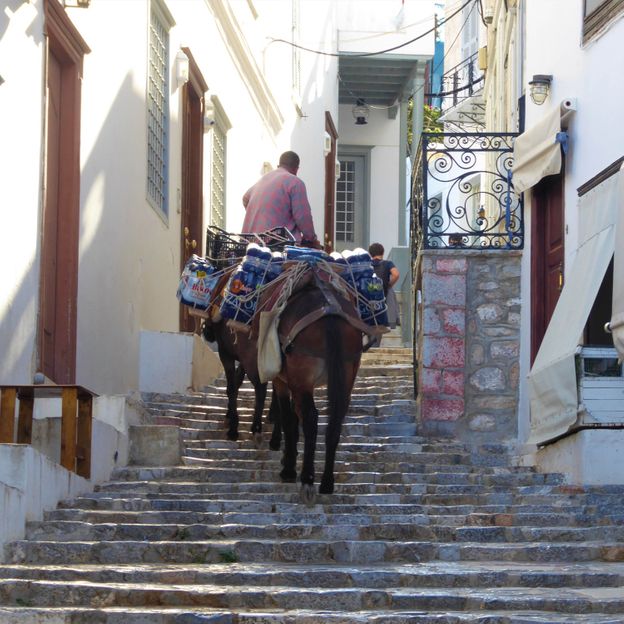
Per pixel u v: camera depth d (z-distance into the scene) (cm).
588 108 1191
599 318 1156
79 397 1033
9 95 1072
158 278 1591
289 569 794
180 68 1686
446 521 934
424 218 1359
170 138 1661
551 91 1301
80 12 1278
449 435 1320
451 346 1334
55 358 1231
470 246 1347
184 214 1753
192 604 735
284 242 1206
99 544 845
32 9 1123
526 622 670
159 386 1480
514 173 1324
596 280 1093
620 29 1123
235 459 1182
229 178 2033
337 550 845
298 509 968
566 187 1241
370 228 3181
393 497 1012
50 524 888
